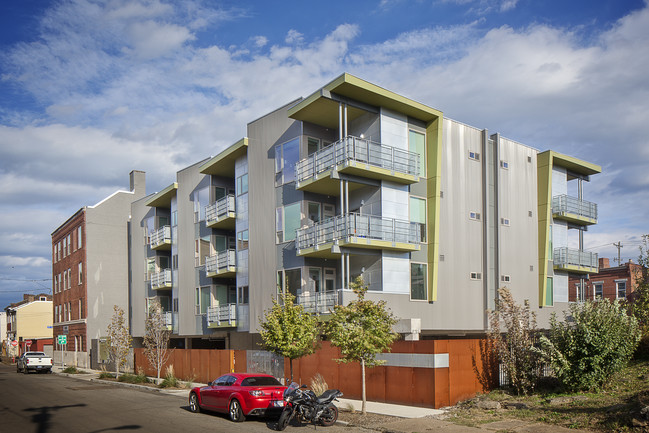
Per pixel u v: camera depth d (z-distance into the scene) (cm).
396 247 2405
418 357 1745
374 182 2442
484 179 2964
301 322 1997
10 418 1738
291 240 2609
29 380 3456
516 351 1814
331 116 2544
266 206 2789
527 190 3231
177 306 3697
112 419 1670
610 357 1633
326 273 2597
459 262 2775
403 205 2522
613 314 1680
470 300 2797
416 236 2531
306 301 2458
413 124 2620
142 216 4509
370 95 2366
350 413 1658
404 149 2544
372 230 2366
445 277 2692
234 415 1606
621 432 1173
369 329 1631
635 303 2225
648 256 2272
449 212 2762
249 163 2922
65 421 1650
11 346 7688
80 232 4997
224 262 3080
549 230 3334
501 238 3003
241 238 2984
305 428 1477
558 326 1734
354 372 1983
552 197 3409
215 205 3247
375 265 2438
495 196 3005
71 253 5262
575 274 3709
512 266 3050
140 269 4453
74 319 5066
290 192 2644
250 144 2928
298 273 2545
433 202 2614
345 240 2277
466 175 2883
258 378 1697
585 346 1625
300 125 2609
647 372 1730
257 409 1551
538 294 3209
